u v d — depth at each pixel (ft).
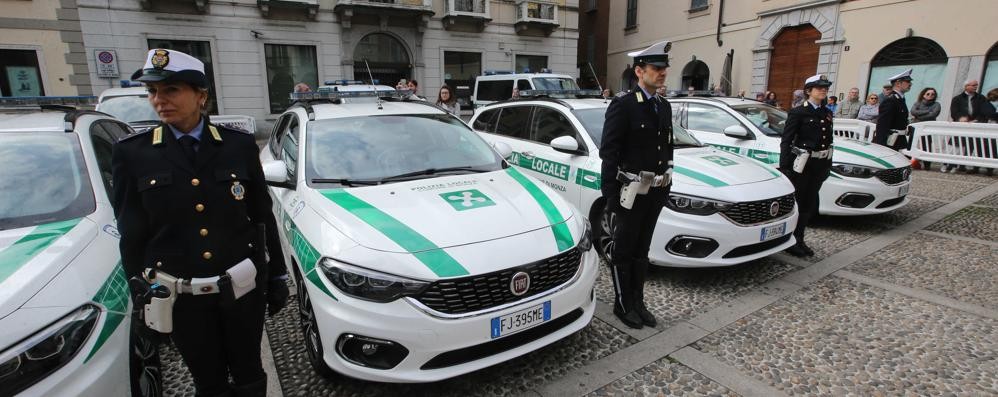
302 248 8.95
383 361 7.94
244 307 6.66
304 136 11.70
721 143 20.40
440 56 58.13
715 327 11.20
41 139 9.37
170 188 5.95
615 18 71.56
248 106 50.08
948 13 38.73
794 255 15.72
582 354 10.16
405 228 8.57
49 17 41.93
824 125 14.67
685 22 60.44
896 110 25.30
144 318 6.16
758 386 9.06
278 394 8.87
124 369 6.71
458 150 12.25
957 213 20.34
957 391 8.84
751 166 14.64
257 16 49.06
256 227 6.86
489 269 8.04
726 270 14.56
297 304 12.25
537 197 10.32
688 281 13.76
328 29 52.24
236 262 6.37
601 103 17.13
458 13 56.44
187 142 6.14
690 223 12.76
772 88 52.39
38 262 6.60
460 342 7.85
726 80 51.70
